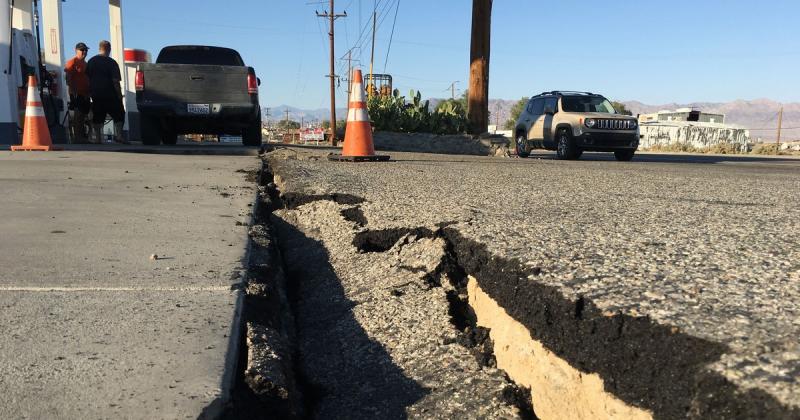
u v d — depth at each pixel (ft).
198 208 11.25
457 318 6.70
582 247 7.02
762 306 4.68
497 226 8.55
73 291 5.89
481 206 11.05
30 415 3.56
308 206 12.45
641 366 4.17
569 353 4.81
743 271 5.89
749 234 8.16
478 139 47.44
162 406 3.71
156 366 4.26
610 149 40.34
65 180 14.89
